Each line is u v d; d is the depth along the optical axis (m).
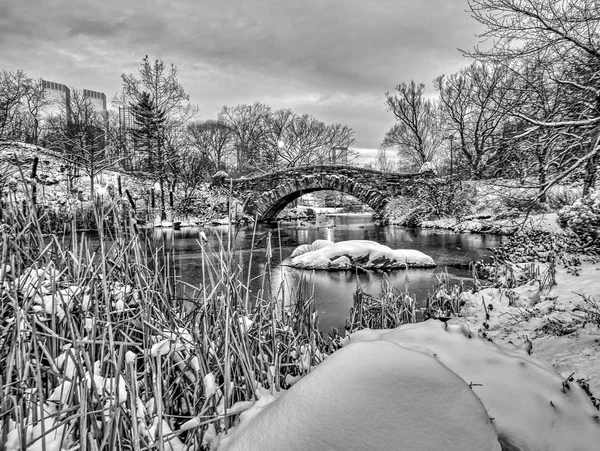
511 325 4.74
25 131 29.39
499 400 1.95
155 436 1.62
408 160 39.97
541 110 6.11
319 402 1.29
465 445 1.24
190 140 40.69
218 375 2.08
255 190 26.11
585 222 7.21
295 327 3.16
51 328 2.07
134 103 25.70
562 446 1.71
